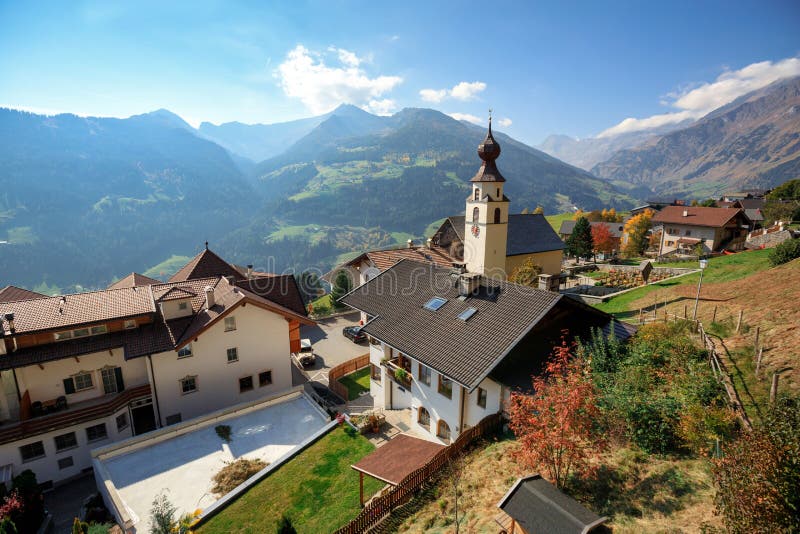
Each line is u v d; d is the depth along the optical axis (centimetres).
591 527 946
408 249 4847
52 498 2370
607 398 1565
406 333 2342
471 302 2322
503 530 1210
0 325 2361
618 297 4103
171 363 2727
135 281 3800
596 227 8262
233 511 1841
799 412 955
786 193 9525
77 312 2627
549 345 2072
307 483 1989
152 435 2352
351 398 3019
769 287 2798
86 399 2658
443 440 2216
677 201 13000
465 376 1855
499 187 4291
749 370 1772
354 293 2981
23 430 2338
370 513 1491
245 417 2647
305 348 3881
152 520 1789
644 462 1395
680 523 1116
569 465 1298
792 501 846
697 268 4741
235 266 5181
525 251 5256
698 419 1356
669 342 2053
